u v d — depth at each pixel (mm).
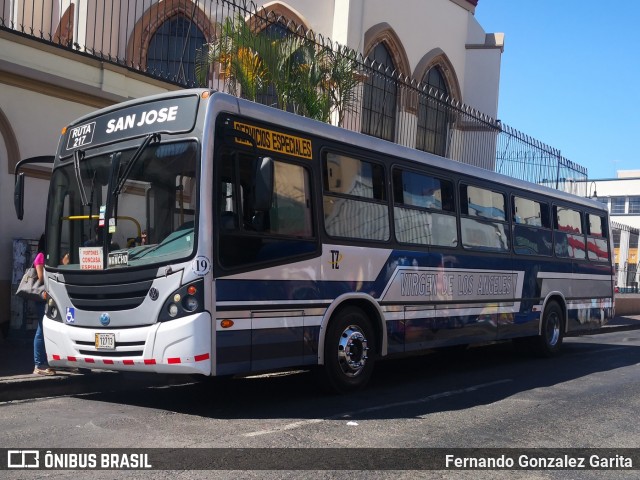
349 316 8695
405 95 20219
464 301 10680
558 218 13555
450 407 8148
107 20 16375
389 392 9078
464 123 21328
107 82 12438
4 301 11250
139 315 7148
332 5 18547
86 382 8820
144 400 8336
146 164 7457
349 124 18094
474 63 23438
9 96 11156
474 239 11047
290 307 7812
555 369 11680
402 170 9734
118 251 7418
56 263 8109
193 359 6820
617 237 30578
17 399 8211
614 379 10664
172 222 7176
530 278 12422
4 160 11195
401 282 9453
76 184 8094
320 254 8234
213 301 6992
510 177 12188
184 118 7320
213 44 13797
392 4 20188
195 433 6594
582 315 14219
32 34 11516
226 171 7320
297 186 8086
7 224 11266
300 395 8680
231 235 7246
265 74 13297
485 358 13164
